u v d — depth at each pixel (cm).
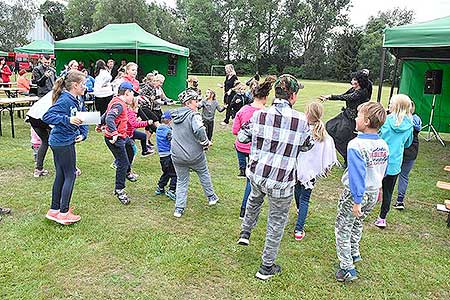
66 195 401
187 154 430
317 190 559
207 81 3091
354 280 326
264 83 422
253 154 312
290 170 302
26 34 4609
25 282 304
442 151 879
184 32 5944
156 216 441
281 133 298
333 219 453
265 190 308
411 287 320
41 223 407
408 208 502
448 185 463
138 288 304
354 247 346
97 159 666
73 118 377
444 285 325
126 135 521
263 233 404
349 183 299
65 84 387
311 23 5716
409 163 477
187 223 425
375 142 305
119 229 402
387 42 693
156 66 1619
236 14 5881
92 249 359
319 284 319
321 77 5562
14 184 527
